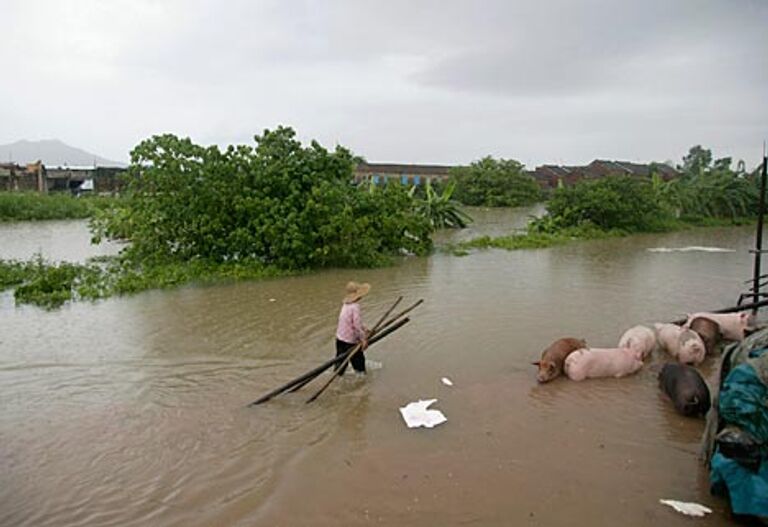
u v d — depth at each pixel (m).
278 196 17.27
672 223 33.88
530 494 5.43
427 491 5.48
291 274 16.41
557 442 6.46
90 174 47.22
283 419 7.01
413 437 6.55
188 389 7.94
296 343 9.98
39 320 11.38
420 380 8.27
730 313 11.27
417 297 13.59
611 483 5.63
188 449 6.29
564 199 30.59
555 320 11.56
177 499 5.38
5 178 43.69
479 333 10.58
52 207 35.16
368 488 5.53
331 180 18.19
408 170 56.59
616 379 8.41
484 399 7.62
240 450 6.27
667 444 6.45
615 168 61.50
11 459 6.06
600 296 13.88
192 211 16.77
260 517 5.11
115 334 10.44
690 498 5.38
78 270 15.60
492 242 24.02
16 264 15.90
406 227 20.23
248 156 17.36
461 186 52.69
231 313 12.00
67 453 6.19
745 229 34.62
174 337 10.29
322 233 16.73
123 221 18.25
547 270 17.69
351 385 8.06
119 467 5.91
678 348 9.15
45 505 5.27
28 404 7.43
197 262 16.50
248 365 8.89
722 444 5.05
